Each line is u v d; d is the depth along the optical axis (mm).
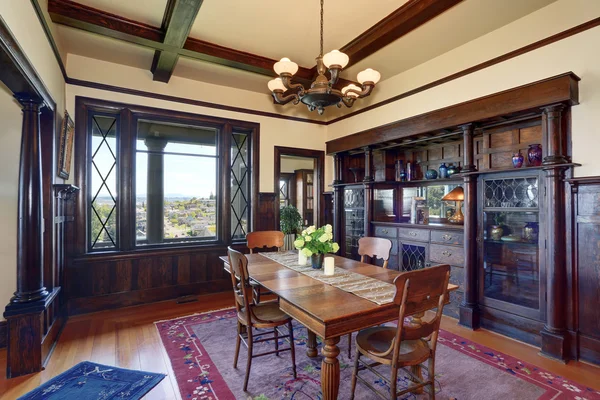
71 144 3426
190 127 4453
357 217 4812
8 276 2893
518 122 3029
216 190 4625
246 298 2154
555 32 2645
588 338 2461
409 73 3914
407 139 3951
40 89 2387
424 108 3725
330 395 1705
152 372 2354
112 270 3801
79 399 2037
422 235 3777
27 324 2346
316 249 2520
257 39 3303
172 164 4320
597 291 2424
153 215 4176
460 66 3346
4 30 1626
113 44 3387
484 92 3123
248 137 4879
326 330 1548
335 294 1915
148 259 4016
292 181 8555
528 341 2811
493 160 3236
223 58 3467
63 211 3395
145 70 3998
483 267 3164
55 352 2670
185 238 4391
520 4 2660
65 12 2688
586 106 2496
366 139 4316
